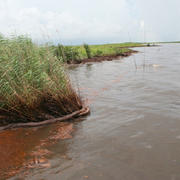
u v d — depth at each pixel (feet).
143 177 10.32
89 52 88.63
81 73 48.70
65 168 11.41
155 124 16.92
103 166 11.44
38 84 19.60
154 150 12.90
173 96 24.70
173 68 48.37
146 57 88.63
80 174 10.80
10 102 18.15
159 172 10.68
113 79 38.86
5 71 17.97
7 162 12.12
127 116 19.21
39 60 21.16
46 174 10.91
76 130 16.65
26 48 21.42
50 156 12.73
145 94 26.43
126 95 26.73
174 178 10.14
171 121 17.34
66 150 13.43
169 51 132.57
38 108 18.90
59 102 19.66
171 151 12.69
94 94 28.45
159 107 21.07
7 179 10.52
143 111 20.20
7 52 19.74
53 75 21.09
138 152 12.76
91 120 18.81
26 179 10.51
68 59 72.28
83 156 12.60
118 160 11.98
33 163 11.98
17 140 15.08
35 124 17.84
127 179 10.23
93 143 14.26
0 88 18.19
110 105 22.98
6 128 17.26
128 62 70.38
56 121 18.74
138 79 36.86
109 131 16.12
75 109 20.74
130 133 15.55
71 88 21.58
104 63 70.85
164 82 32.76
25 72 19.74
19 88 18.33
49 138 15.34
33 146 14.08
